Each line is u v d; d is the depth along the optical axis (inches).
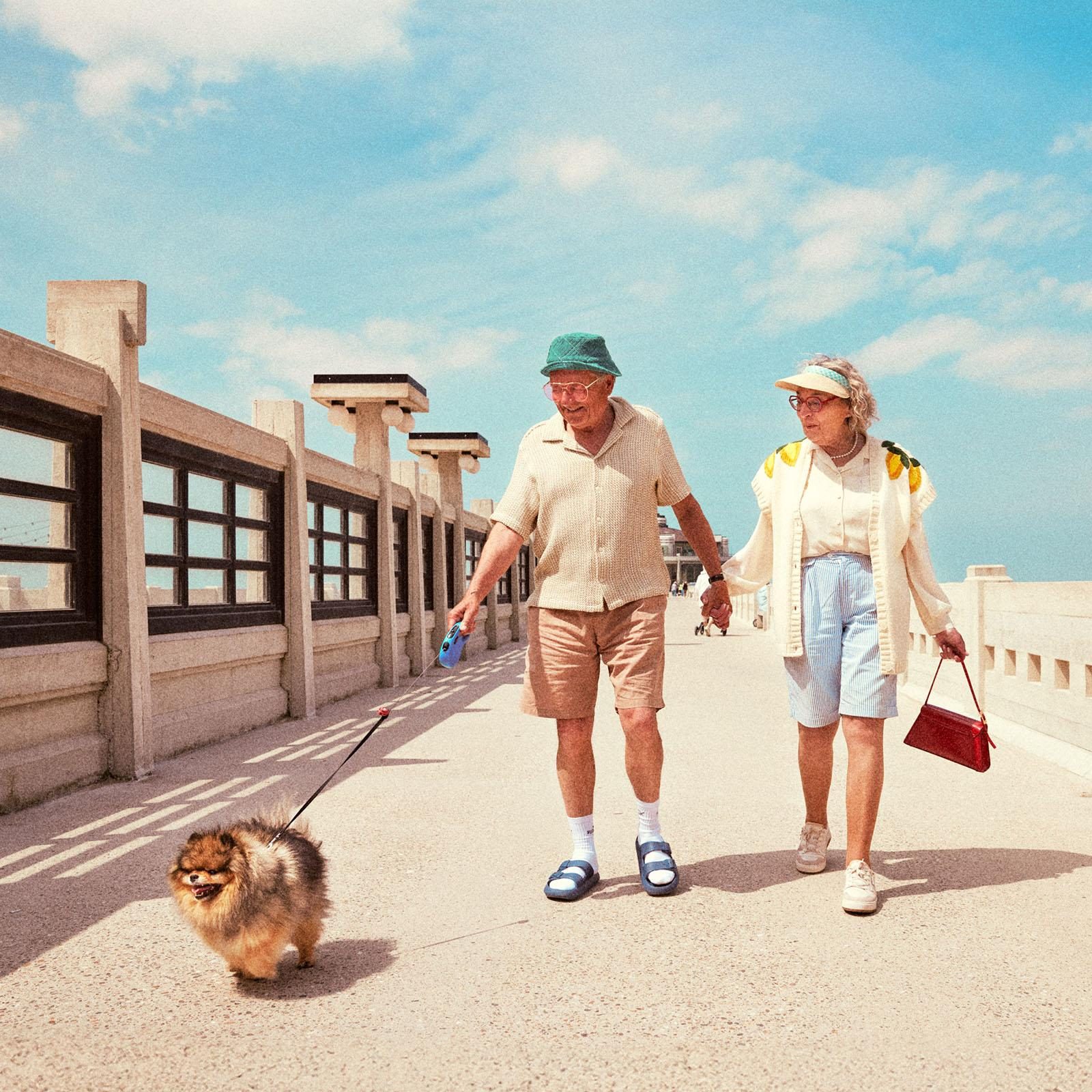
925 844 188.9
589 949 134.1
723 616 180.5
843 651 159.0
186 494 333.4
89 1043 107.6
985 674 362.0
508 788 249.0
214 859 112.3
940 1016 111.1
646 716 160.6
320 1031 109.5
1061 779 257.9
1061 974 122.9
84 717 265.4
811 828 170.9
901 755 296.8
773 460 173.5
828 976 123.2
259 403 418.6
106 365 275.3
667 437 166.2
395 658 563.2
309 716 414.9
